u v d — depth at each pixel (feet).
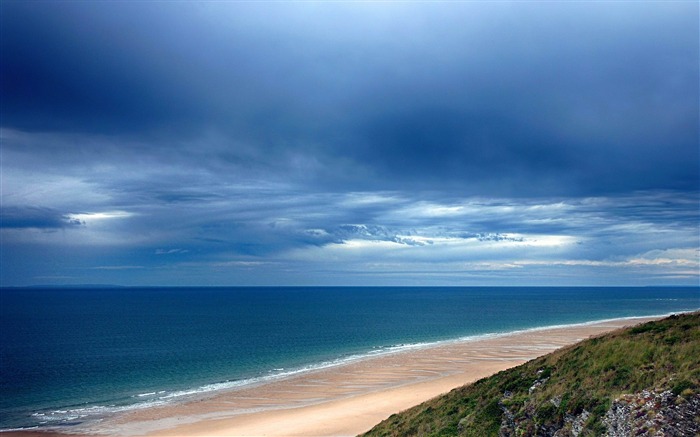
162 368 242.99
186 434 136.77
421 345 305.73
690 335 77.00
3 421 154.40
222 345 322.75
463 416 89.40
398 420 107.55
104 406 171.22
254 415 155.63
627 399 63.67
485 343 303.48
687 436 53.78
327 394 181.57
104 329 431.43
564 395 73.67
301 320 515.50
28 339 360.89
